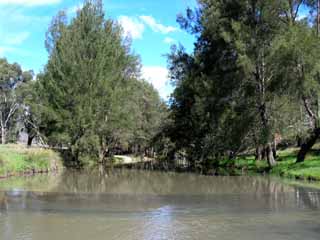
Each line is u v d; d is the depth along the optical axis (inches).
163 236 565.3
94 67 2058.3
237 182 1237.7
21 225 627.8
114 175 1563.7
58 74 2069.4
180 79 2082.9
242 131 1594.5
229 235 569.6
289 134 1499.8
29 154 1678.2
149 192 1024.9
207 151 1865.2
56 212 733.3
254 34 1499.8
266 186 1115.9
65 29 2159.2
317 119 1471.5
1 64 3767.2
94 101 2038.6
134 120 2413.9
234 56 1662.2
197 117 1942.7
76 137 2028.8
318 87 1412.4
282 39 1418.6
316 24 1519.4
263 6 1483.8
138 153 3358.8
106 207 789.2
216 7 1743.4
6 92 3855.8
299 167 1434.5
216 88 1734.7
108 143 2460.6
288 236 564.1
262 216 695.1
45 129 2176.4
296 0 1517.0
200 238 554.9
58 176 1499.8
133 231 592.4
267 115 1521.9
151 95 3255.4
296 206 789.9
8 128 3922.2
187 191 1040.8
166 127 2281.0
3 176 1401.3
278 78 1482.5
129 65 2450.8
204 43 1943.9
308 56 1374.3
